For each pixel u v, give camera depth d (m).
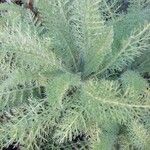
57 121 0.34
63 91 0.29
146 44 0.34
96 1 0.32
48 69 0.33
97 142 0.31
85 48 0.35
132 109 0.30
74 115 0.31
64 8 0.35
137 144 0.33
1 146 0.33
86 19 0.33
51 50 0.34
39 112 0.35
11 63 0.35
